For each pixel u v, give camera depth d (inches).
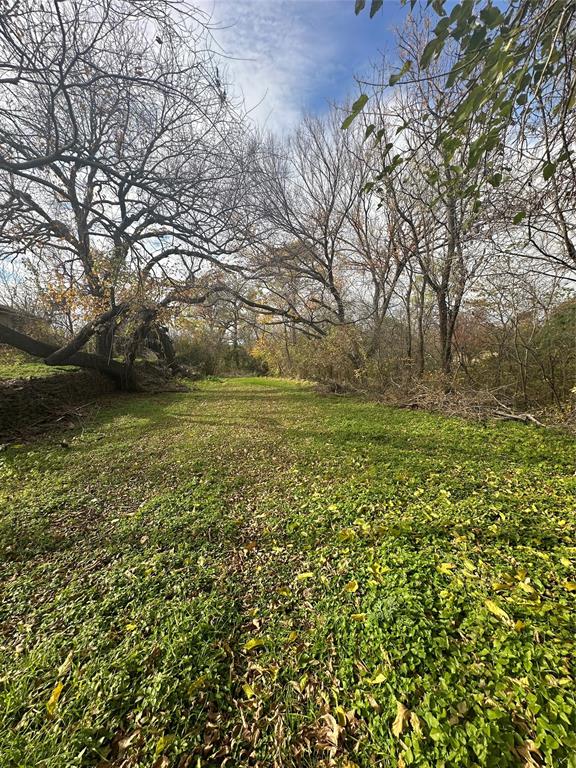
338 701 60.9
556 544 97.0
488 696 55.2
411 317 442.9
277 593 89.0
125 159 303.3
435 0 54.5
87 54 219.5
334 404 389.7
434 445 202.2
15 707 63.2
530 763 46.4
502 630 66.3
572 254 185.6
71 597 92.0
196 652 71.6
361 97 60.6
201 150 312.0
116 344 542.3
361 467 172.1
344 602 82.6
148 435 262.5
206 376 868.6
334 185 497.0
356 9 59.4
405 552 96.2
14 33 182.7
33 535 123.7
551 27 54.9
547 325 250.4
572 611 70.7
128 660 69.9
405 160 75.5
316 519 122.6
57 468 193.0
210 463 191.9
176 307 455.8
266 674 67.9
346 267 531.2
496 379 311.0
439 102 76.8
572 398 248.7
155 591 91.9
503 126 61.8
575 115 99.5
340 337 482.9
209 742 56.4
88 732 57.6
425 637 66.4
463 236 236.1
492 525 107.6
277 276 471.8
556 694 53.9
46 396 325.7
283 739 56.4
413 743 50.6
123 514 138.5
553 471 153.1
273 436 247.3
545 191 132.2
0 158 245.3
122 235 315.3
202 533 119.3
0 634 81.4
